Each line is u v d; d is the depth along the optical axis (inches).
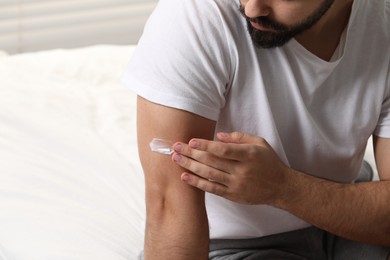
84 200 71.9
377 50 60.3
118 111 86.9
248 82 57.3
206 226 57.4
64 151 78.8
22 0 112.3
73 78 93.7
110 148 79.7
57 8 114.2
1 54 100.9
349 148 62.3
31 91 89.4
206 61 55.4
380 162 63.8
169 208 56.9
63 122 83.9
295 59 57.8
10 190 72.7
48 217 69.3
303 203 58.4
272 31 55.2
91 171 76.1
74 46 117.4
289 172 57.8
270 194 57.4
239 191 56.2
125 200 72.4
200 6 56.1
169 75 55.3
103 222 69.2
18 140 80.1
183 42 55.4
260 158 55.8
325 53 59.0
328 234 66.2
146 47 56.8
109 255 65.5
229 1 56.3
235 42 56.1
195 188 56.5
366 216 59.7
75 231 67.8
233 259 63.1
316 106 60.1
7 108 85.4
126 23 117.7
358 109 61.0
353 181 66.6
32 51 115.9
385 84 61.1
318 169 62.5
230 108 58.2
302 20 55.1
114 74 95.3
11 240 67.0
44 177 74.7
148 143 56.3
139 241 67.7
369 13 59.7
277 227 63.9
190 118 55.4
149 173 56.7
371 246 63.9
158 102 55.4
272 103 58.3
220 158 55.2
